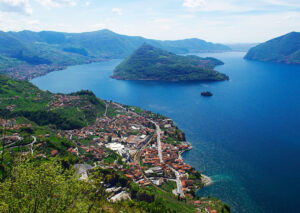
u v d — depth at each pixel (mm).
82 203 66688
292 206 172750
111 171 175875
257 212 166125
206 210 153750
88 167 181875
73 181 68188
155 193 168375
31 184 64812
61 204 63781
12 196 61875
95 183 77625
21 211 60781
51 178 64875
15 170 70375
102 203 109812
